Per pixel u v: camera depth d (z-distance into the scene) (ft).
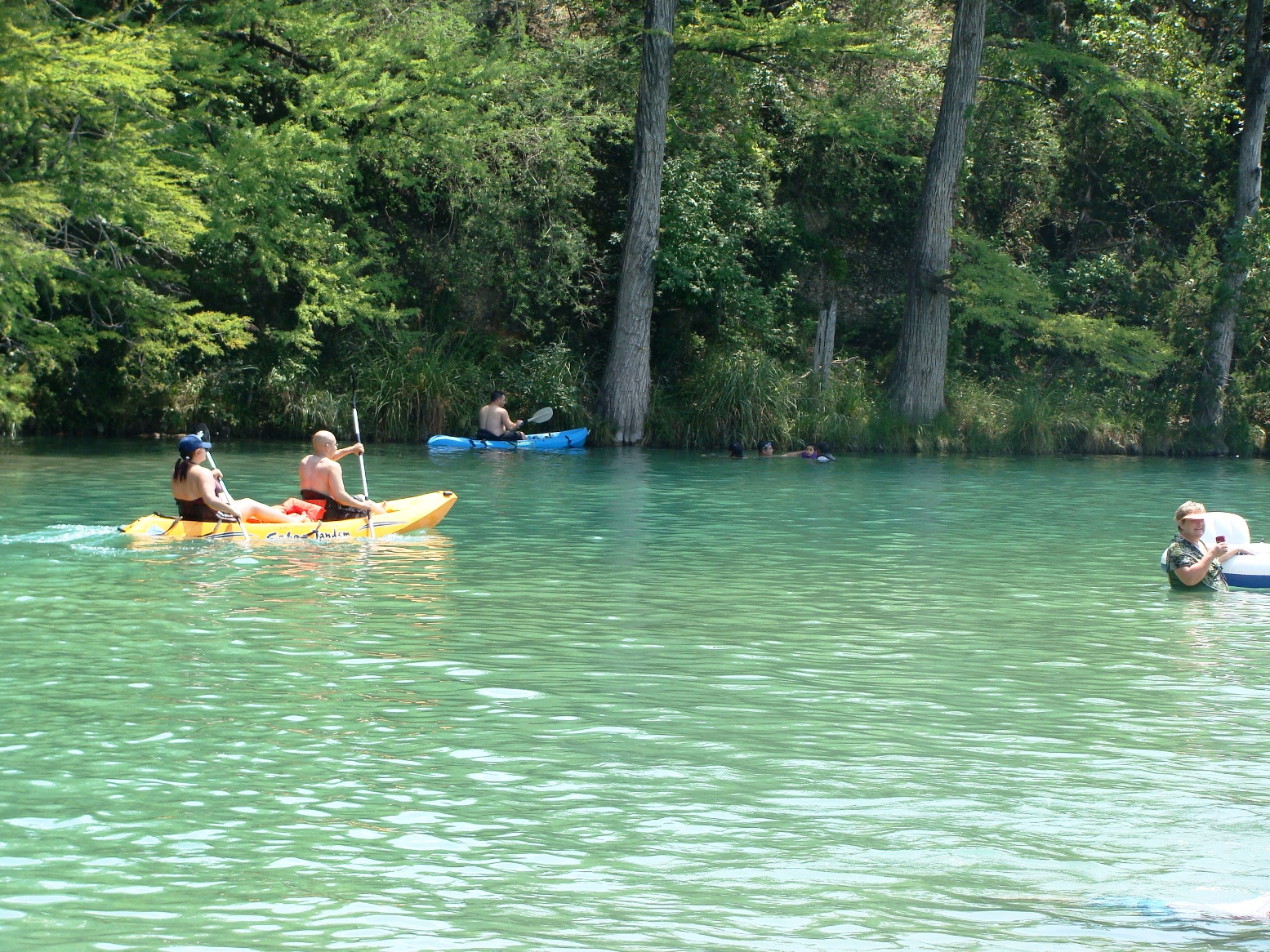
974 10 117.39
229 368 109.29
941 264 119.96
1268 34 140.26
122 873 20.17
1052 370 131.23
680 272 116.26
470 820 22.56
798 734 27.81
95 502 62.28
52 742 26.35
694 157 124.26
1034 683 32.37
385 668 32.65
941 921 18.98
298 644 34.96
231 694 30.04
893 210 138.00
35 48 81.97
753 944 18.13
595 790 24.11
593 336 126.93
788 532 59.52
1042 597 44.34
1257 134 125.39
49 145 86.79
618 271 122.93
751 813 23.09
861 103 131.13
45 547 49.78
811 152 134.92
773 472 91.50
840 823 22.71
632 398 115.75
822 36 119.75
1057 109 141.79
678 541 55.72
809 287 135.74
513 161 118.01
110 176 86.63
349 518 56.70
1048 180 141.49
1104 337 118.32
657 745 26.86
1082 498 78.18
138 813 22.63
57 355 93.91
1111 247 141.49
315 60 113.80
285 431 109.60
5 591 41.45
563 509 66.54
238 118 106.01
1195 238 132.67
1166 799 24.16
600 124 122.83
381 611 39.60
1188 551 46.11
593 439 114.83
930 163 119.75
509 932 18.38
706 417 115.65
